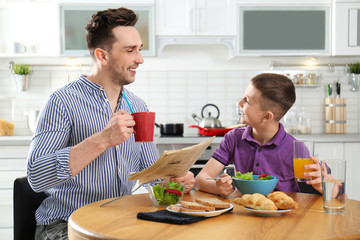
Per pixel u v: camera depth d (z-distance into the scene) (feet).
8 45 12.81
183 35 12.42
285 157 6.35
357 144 12.10
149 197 5.44
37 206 6.00
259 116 6.25
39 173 5.10
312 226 4.00
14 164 11.41
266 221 4.20
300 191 6.64
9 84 13.25
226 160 6.75
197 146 4.84
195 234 3.72
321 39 12.62
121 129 4.89
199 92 13.55
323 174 4.57
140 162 6.59
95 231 3.84
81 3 12.14
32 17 13.14
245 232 3.80
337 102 13.39
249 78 13.60
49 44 13.16
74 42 12.21
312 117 13.74
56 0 12.13
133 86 13.50
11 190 11.39
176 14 12.39
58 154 5.06
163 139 11.55
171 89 13.52
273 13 12.52
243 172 6.60
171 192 4.86
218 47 13.55
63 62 13.32
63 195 5.76
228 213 4.54
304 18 12.56
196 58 13.53
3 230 11.32
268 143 6.38
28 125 12.84
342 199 4.50
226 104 13.58
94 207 4.83
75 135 5.86
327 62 13.71
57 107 5.71
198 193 5.75
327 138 12.02
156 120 13.53
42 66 13.26
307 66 13.67
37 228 5.72
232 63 13.56
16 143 11.40
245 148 6.62
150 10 12.27
